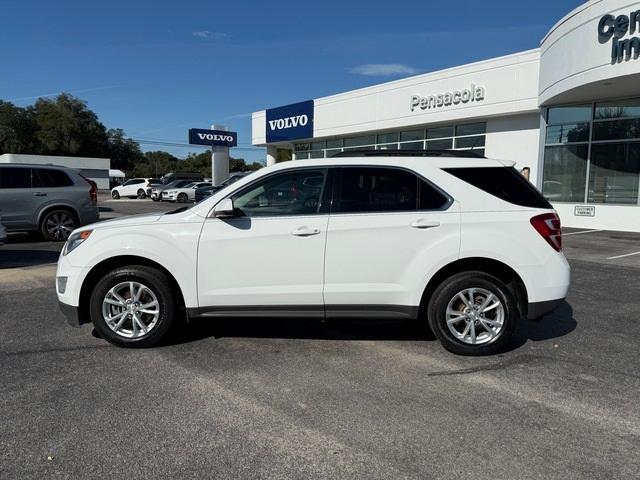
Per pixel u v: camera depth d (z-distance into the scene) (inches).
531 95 701.9
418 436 131.1
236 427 135.3
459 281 184.5
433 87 838.5
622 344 201.9
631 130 624.1
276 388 159.8
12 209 460.1
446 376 169.8
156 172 4106.8
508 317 185.8
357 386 161.5
